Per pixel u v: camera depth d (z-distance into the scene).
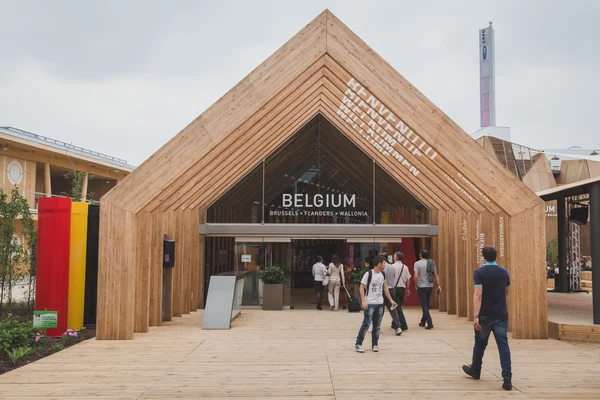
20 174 30.38
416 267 11.43
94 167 37.66
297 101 12.15
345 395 5.98
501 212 11.49
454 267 14.22
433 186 14.19
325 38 9.78
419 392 6.11
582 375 6.96
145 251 10.83
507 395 5.99
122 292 9.75
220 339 9.86
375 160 16.39
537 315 9.84
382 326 11.65
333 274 15.58
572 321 10.31
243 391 6.16
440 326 11.67
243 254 16.34
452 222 14.30
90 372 7.15
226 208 16.41
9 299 13.41
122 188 9.75
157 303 11.76
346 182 16.72
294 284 18.25
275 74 9.65
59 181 39.78
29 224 13.19
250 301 16.06
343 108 13.21
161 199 11.36
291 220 16.50
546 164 36.47
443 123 9.85
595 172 37.84
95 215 11.10
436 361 7.83
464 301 13.41
